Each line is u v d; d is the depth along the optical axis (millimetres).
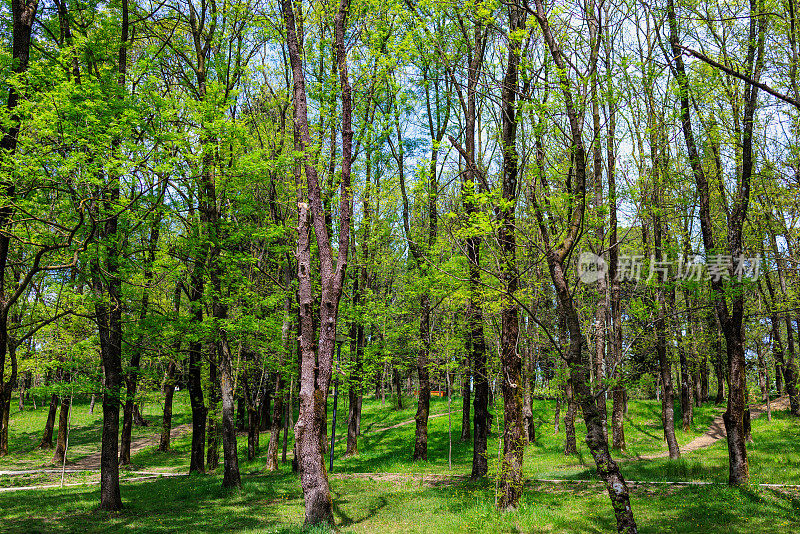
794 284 18016
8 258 12273
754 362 28312
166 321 15344
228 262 15352
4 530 11453
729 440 13047
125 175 10359
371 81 13203
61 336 17812
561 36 9703
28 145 9625
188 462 26922
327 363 10883
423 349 20797
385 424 35281
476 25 10094
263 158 14391
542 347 16609
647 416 32094
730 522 10391
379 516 11898
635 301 15953
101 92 10766
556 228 10133
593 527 10281
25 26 11062
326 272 11305
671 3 11117
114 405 14219
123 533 10945
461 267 14211
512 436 11758
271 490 15664
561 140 10859
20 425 39719
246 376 25656
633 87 10852
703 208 13266
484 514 11062
